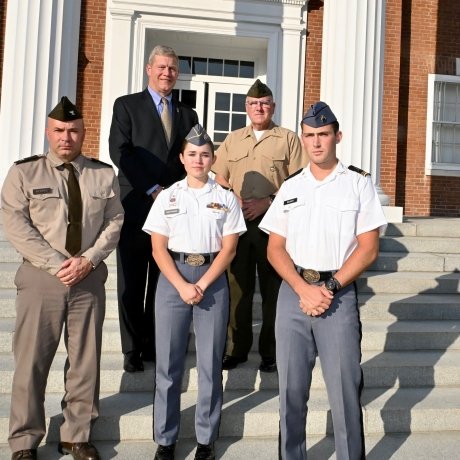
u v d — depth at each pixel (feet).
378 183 24.30
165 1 27.20
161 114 12.07
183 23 27.50
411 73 32.63
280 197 9.25
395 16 30.01
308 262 8.74
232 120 30.32
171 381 9.55
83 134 9.62
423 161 32.89
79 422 9.62
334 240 8.65
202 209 9.75
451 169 32.99
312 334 8.83
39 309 9.07
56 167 9.44
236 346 12.19
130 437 10.53
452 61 32.96
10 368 11.62
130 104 11.94
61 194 9.33
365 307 15.30
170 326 9.53
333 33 25.31
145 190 11.49
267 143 12.58
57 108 9.30
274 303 12.10
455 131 33.58
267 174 12.55
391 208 21.70
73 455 9.58
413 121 32.76
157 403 9.57
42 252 8.91
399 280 16.71
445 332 14.16
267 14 28.09
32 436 9.31
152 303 11.98
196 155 9.70
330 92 25.52
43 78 22.38
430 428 11.40
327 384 8.65
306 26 28.66
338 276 8.41
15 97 22.07
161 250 9.66
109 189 9.78
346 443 8.43
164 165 11.84
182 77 29.91
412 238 19.58
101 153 26.91
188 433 10.73
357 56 23.98
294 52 28.35
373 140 24.21
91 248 9.38
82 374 9.59
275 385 12.26
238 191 12.75
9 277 15.39
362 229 8.68
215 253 9.81
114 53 26.78
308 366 8.87
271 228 9.25
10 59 22.13
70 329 9.53
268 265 12.04
